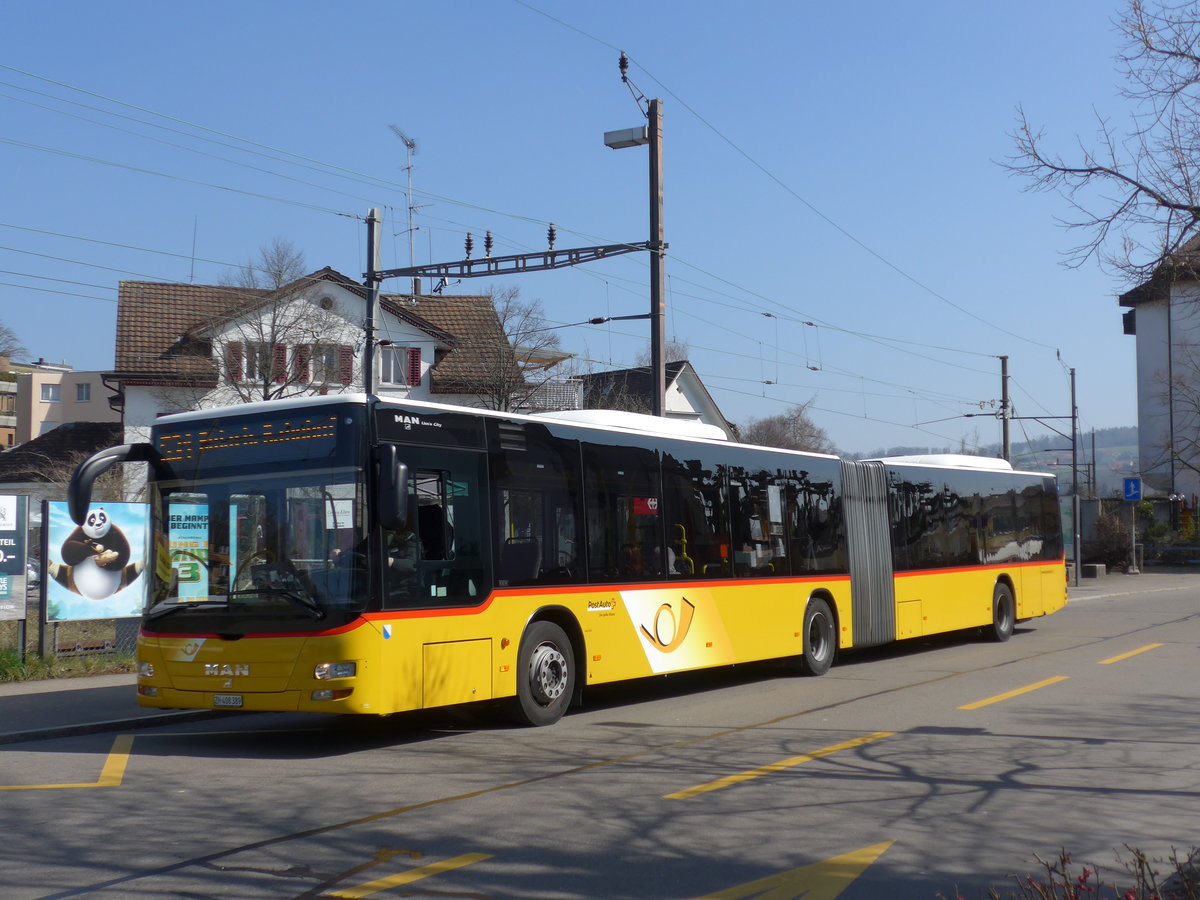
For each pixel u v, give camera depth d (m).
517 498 11.80
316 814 7.89
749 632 15.27
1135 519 50.00
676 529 14.15
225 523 10.57
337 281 41.97
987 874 6.49
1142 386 57.22
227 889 6.14
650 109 20.47
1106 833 7.40
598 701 14.16
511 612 11.53
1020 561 22.91
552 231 22.52
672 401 59.75
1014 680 15.57
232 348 39.97
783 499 16.42
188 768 9.73
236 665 10.12
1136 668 16.80
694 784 8.88
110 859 6.75
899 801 8.30
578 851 6.94
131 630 16.66
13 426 98.00
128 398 41.66
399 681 10.16
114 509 16.22
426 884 6.26
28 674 15.12
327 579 10.03
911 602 19.25
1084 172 10.30
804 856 6.86
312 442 10.36
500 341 42.44
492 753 10.36
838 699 13.96
